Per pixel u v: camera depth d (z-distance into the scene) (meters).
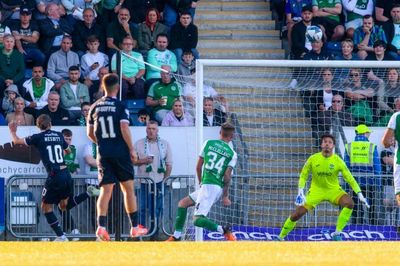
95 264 25.59
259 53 64.12
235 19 65.75
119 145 44.00
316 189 52.56
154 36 60.84
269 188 55.62
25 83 57.06
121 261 26.31
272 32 65.25
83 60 58.84
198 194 50.41
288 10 63.50
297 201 52.19
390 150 55.97
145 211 54.47
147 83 58.69
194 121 56.88
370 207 55.47
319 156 52.19
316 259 26.92
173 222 54.88
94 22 60.34
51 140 51.03
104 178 44.19
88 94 57.22
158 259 26.92
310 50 61.66
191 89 57.62
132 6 61.84
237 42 64.56
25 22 59.34
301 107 57.16
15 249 30.94
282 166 56.88
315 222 55.78
